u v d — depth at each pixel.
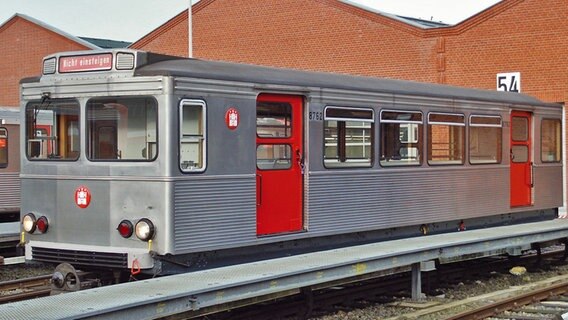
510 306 10.67
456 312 10.54
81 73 10.05
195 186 9.62
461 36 24.91
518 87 23.84
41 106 10.45
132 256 9.47
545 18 23.34
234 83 10.08
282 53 29.28
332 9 27.89
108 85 9.76
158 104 9.38
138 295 7.39
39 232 10.41
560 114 16.81
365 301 11.29
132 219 9.58
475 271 14.12
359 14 27.17
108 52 9.80
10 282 12.04
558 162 16.75
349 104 11.73
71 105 10.15
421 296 11.34
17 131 16.58
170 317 7.86
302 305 10.48
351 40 27.44
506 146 15.21
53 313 6.59
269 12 29.58
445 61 25.22
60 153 10.27
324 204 11.38
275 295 9.20
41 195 10.43
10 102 38.12
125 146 9.68
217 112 9.88
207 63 10.23
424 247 10.95
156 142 9.41
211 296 7.90
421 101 13.12
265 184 10.62
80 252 9.95
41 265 14.70
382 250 10.60
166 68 9.47
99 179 9.83
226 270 8.88
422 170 13.17
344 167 11.70
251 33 30.08
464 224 14.49
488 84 24.45
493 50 24.33
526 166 15.88
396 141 12.66
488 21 24.38
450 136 13.84
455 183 13.92
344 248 10.88
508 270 14.43
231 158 10.07
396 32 26.27
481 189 14.56
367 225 12.11
